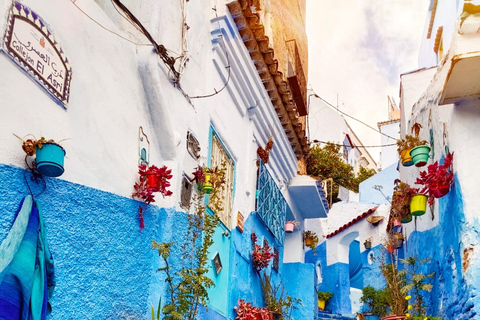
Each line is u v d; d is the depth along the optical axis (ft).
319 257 62.03
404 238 40.19
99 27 15.64
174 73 19.42
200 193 20.65
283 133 34.65
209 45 23.81
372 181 78.59
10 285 10.53
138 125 17.35
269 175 32.17
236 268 25.49
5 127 11.48
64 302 12.87
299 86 37.45
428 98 28.73
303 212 42.68
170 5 20.03
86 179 14.23
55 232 12.76
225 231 24.23
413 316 28.25
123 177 16.08
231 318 24.00
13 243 11.12
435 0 43.19
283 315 31.14
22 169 11.84
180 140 19.15
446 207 24.09
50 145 11.98
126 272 15.70
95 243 14.32
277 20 35.91
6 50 11.52
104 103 15.47
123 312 15.31
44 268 11.78
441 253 25.39
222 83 25.07
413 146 25.89
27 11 12.39
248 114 29.09
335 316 47.34
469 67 19.56
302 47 43.06
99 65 15.40
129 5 19.06
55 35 13.46
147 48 17.76
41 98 12.68
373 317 44.04
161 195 18.26
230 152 25.93
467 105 22.13
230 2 24.11
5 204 11.23
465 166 21.39
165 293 17.33
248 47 26.78
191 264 18.86
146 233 17.08
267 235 32.14
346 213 69.26
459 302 21.62
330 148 83.92
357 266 68.85
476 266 20.17
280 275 35.76
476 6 20.12
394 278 30.45
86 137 14.40
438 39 41.52
